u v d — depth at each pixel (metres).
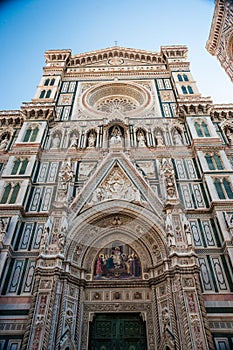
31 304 15.20
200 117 27.47
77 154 25.08
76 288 17.20
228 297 15.79
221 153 23.55
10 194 20.95
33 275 17.05
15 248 18.31
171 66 36.03
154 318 16.20
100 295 17.42
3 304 15.76
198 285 15.61
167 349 14.64
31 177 22.36
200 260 17.59
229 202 19.58
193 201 21.00
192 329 14.14
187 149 25.20
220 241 18.27
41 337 14.02
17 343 14.46
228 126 27.75
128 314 16.97
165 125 28.02
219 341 14.26
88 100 32.28
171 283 16.22
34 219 19.94
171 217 18.94
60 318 15.22
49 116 28.20
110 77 35.91
